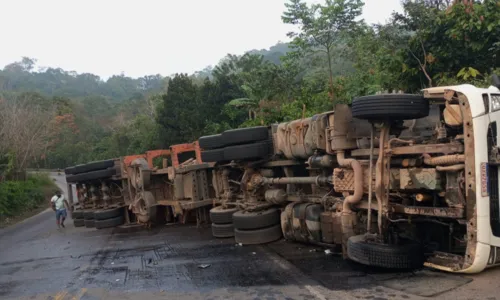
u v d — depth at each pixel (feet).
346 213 20.90
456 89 16.85
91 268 26.63
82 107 265.75
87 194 53.83
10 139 114.11
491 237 16.57
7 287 23.76
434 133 19.12
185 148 42.96
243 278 20.44
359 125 20.84
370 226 19.60
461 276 17.24
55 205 55.72
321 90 60.59
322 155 23.25
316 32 62.75
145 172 43.42
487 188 16.40
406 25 41.34
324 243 23.70
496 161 16.49
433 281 17.01
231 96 94.02
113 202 50.08
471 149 16.28
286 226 26.71
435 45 37.63
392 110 17.46
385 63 40.78
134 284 21.57
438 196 18.16
